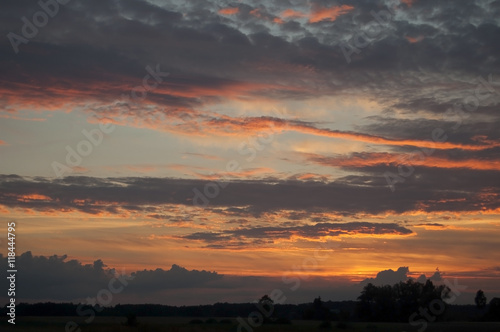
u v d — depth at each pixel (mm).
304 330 65125
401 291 90375
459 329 67625
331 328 68188
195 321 73188
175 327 61156
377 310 88375
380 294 89500
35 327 56531
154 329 59656
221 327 64188
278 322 75438
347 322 75250
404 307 88562
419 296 88688
